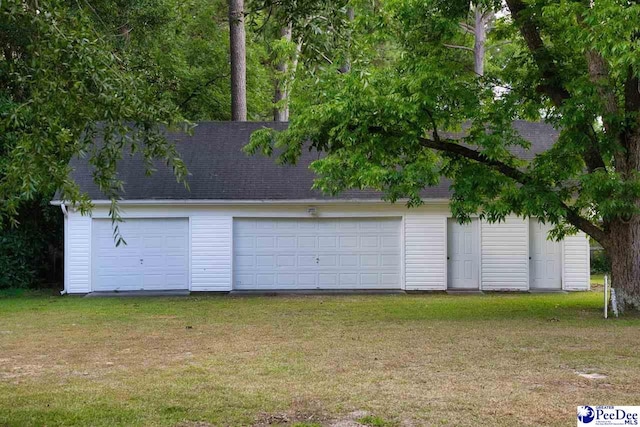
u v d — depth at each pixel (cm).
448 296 1728
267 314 1339
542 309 1406
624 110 1255
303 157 1961
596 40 1001
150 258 1827
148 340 1007
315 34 489
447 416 564
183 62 2523
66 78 421
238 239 1848
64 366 805
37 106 422
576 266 1867
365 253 1862
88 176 1817
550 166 1218
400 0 1211
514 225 1861
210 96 2802
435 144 1291
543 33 1365
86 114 437
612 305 1289
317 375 736
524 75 1338
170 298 1683
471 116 1234
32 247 1934
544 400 615
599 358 827
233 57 2391
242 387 679
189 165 1898
